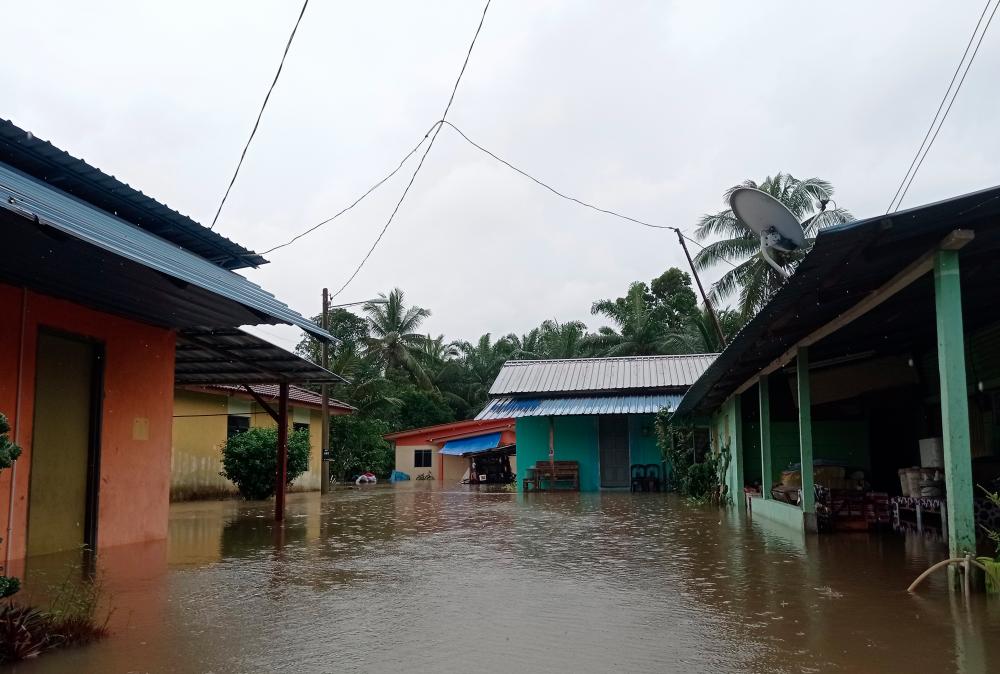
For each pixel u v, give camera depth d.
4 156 7.11
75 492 8.25
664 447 19.80
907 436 12.88
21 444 7.43
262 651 4.10
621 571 6.72
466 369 44.69
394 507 15.41
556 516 12.82
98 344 8.61
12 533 7.34
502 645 4.21
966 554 5.45
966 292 7.54
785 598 5.38
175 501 17.27
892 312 8.16
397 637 4.39
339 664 3.86
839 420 13.76
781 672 3.66
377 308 40.44
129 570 6.91
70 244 5.86
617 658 3.94
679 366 23.22
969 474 5.46
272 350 10.66
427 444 33.62
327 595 5.67
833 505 9.59
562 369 24.06
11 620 4.09
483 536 9.73
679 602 5.32
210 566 7.15
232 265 9.91
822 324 8.19
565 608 5.17
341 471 29.97
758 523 10.91
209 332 9.94
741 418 14.16
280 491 12.04
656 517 12.36
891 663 3.76
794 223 7.74
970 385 10.17
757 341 8.40
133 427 9.11
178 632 4.52
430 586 6.04
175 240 8.98
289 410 22.17
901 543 8.23
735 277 23.25
